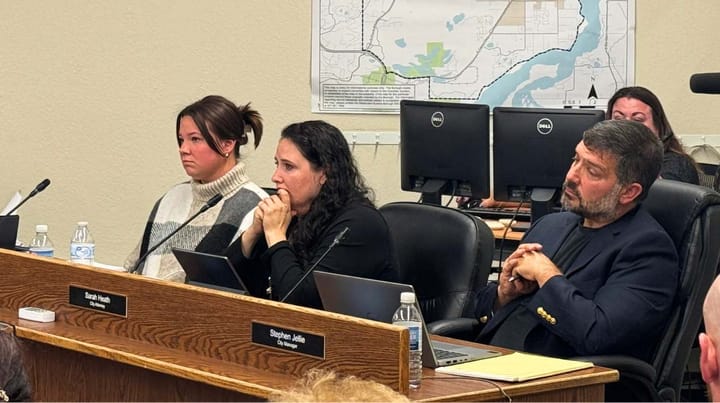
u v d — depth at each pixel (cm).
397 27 518
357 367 200
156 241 347
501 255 394
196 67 512
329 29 517
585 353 263
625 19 519
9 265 287
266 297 314
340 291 229
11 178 502
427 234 322
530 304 271
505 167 409
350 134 519
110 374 251
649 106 406
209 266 268
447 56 519
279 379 212
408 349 193
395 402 94
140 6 507
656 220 279
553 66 519
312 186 299
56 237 508
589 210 275
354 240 292
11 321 272
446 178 425
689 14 523
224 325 229
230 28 513
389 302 219
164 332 244
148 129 511
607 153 272
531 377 212
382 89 520
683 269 271
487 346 246
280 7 515
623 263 270
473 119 415
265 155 518
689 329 269
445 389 202
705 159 527
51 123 505
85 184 509
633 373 261
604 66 520
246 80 516
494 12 517
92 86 507
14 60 501
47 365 265
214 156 337
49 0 502
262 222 304
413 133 428
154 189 513
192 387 230
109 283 259
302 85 519
